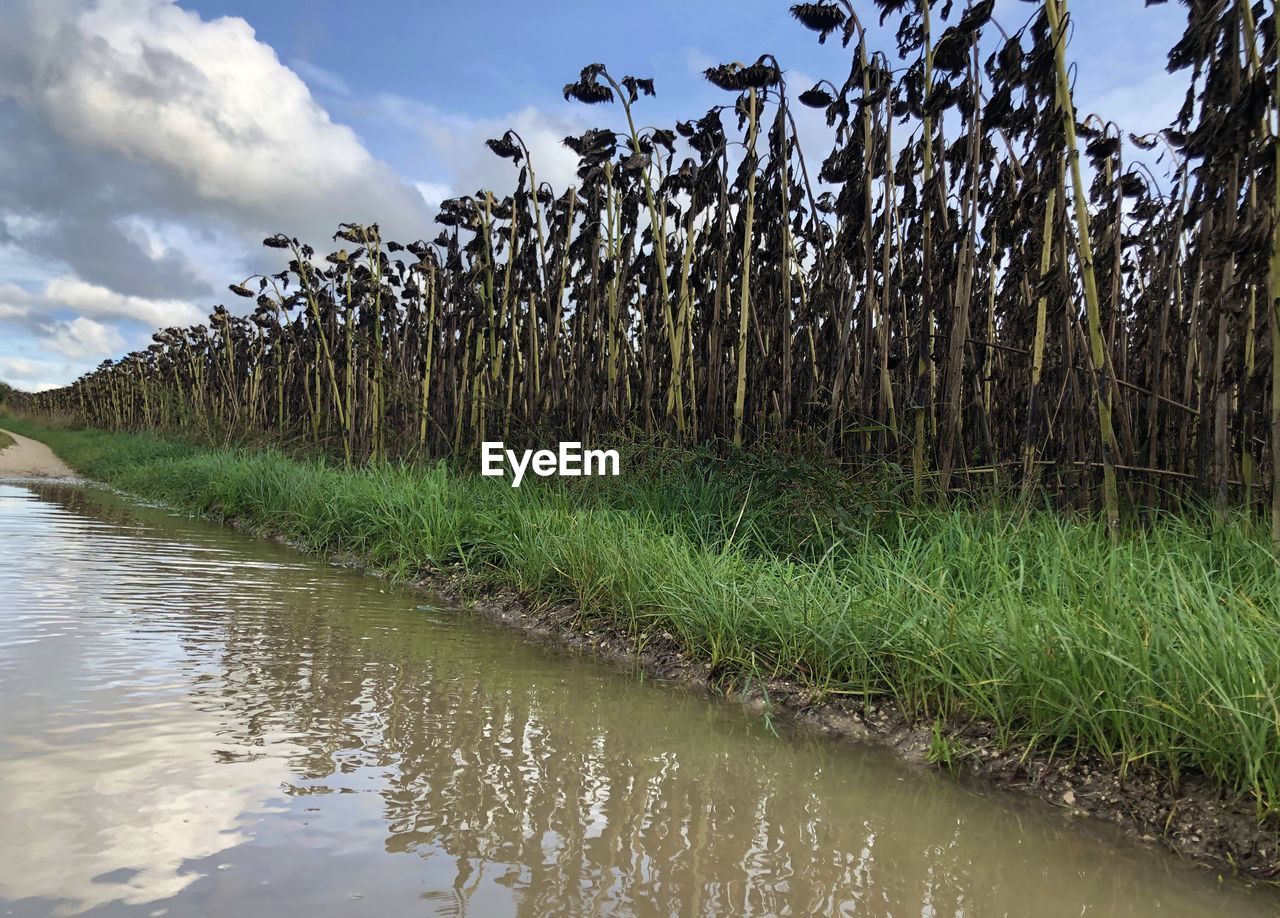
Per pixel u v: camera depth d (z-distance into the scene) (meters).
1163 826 2.40
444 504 7.15
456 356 10.82
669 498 6.11
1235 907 1.99
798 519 5.24
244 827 2.03
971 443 6.43
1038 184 4.90
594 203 8.62
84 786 2.19
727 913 1.80
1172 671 2.62
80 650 3.58
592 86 7.72
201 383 21.41
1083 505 5.11
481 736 2.88
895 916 1.85
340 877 1.81
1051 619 3.04
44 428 43.28
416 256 11.50
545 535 5.70
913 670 3.31
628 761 2.75
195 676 3.31
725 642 3.96
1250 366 4.71
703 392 8.01
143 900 1.66
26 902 1.62
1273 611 2.98
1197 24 4.18
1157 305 5.79
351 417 12.18
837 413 6.18
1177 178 5.81
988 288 6.22
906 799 2.58
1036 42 4.63
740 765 2.80
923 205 5.80
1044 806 2.58
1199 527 4.36
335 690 3.29
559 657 4.20
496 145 9.13
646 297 8.85
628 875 1.94
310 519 8.20
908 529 4.92
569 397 8.99
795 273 8.39
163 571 5.90
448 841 2.05
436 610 5.20
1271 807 2.26
